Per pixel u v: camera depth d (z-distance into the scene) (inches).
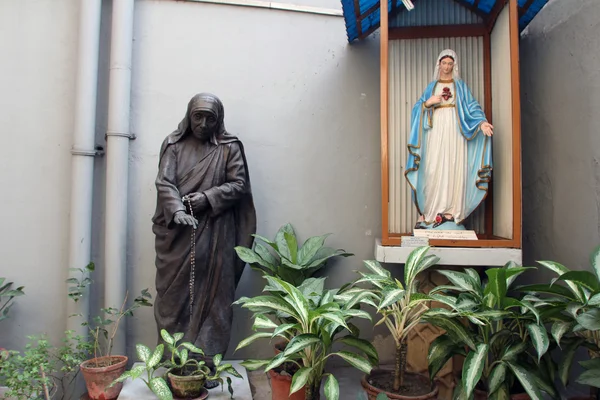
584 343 76.1
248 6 114.2
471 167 97.3
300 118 114.1
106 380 90.7
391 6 106.7
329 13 116.4
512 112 92.7
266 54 114.2
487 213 105.8
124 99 106.0
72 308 102.8
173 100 110.3
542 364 78.2
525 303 73.8
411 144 99.0
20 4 106.6
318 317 74.5
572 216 92.8
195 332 93.4
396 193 107.2
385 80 96.3
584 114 90.0
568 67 95.0
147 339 107.3
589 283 73.5
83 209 103.8
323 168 114.0
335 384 72.0
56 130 106.0
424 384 81.4
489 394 73.7
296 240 107.3
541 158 103.5
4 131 104.8
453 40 109.2
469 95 99.0
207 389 89.4
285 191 112.7
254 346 110.0
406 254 91.6
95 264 106.7
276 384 84.3
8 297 103.0
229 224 97.5
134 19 110.5
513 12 93.4
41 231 104.9
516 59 92.9
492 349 81.2
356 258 113.2
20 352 103.0
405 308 78.8
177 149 96.3
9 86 105.3
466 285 83.4
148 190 108.7
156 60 110.6
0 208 104.0
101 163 108.0
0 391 96.1
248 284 110.5
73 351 100.3
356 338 82.4
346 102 115.3
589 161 88.4
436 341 81.7
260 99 113.2
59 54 106.9
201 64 111.8
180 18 112.1
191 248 92.8
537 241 104.0
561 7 98.3
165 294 93.7
